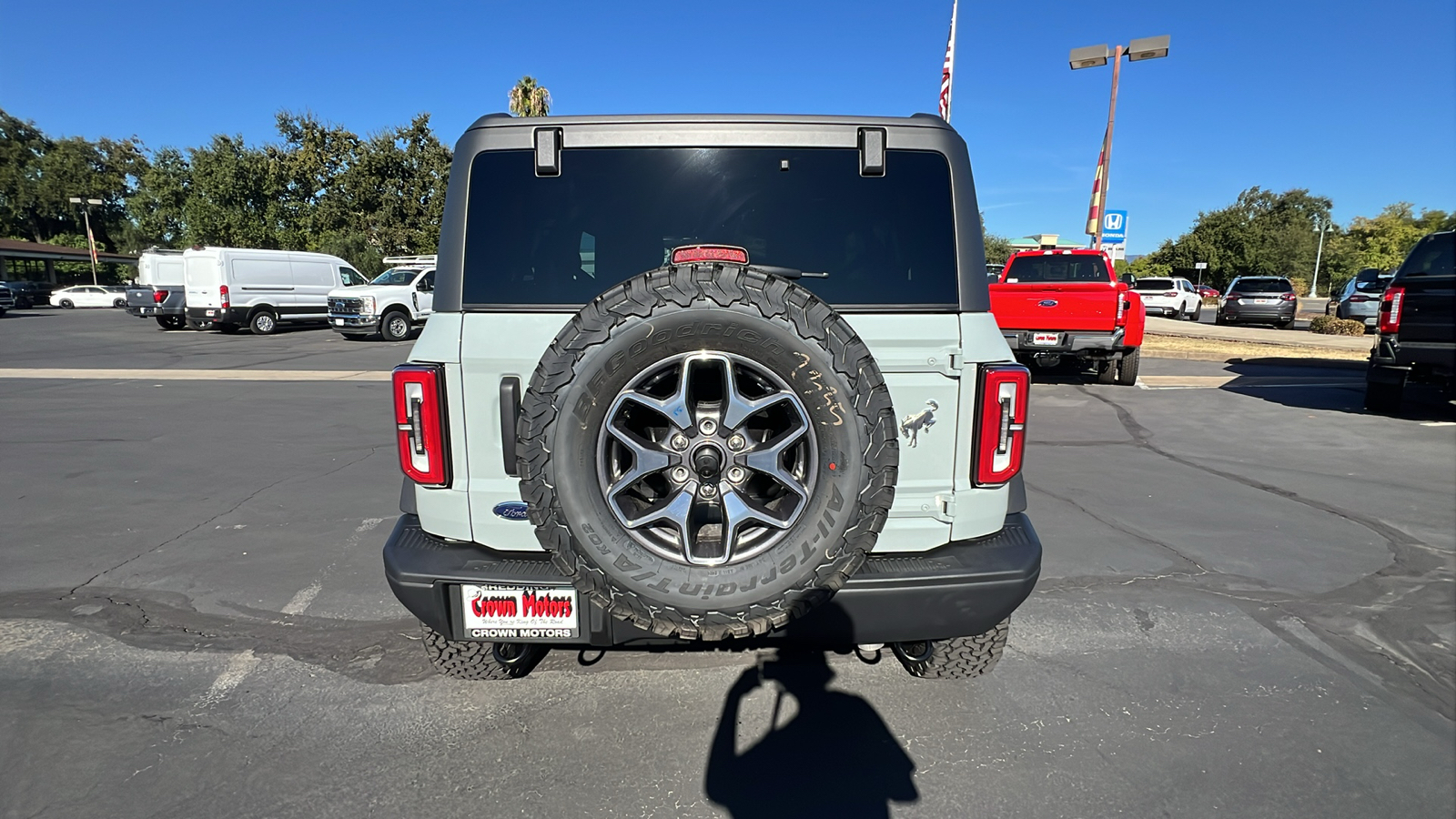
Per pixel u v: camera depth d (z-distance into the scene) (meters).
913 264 2.55
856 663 3.30
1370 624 3.72
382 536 4.91
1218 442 7.88
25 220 74.62
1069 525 5.20
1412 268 8.80
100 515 5.32
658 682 3.15
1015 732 2.82
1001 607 2.45
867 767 2.61
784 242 2.58
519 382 2.41
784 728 2.84
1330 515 5.45
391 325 19.55
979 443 2.46
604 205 2.57
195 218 43.78
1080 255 11.93
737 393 2.14
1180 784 2.53
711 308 2.09
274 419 8.94
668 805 2.41
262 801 2.43
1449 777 2.58
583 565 2.15
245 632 3.59
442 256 2.53
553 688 3.11
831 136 2.58
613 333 2.09
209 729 2.82
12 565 4.38
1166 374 13.26
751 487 2.40
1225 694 3.09
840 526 2.13
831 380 2.10
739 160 2.58
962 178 2.59
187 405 9.84
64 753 2.66
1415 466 6.91
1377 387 9.35
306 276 22.28
